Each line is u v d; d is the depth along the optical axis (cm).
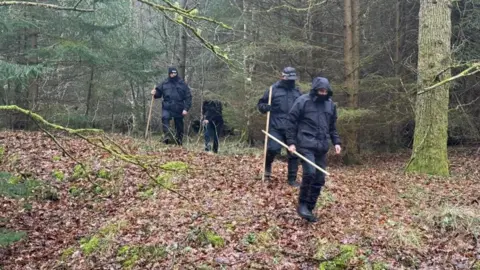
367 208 741
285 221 679
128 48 1736
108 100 1991
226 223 673
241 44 1602
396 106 1526
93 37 1658
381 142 1916
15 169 1006
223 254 600
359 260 572
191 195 812
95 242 693
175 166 951
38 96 1738
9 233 704
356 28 1475
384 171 1236
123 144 1170
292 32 1672
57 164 1019
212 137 1347
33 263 687
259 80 1614
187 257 607
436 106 1068
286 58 1808
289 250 602
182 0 1552
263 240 626
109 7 1817
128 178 931
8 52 1623
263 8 1642
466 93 1692
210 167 988
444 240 618
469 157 1538
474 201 785
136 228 706
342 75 1655
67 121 1592
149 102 2392
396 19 1800
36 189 916
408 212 721
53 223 820
